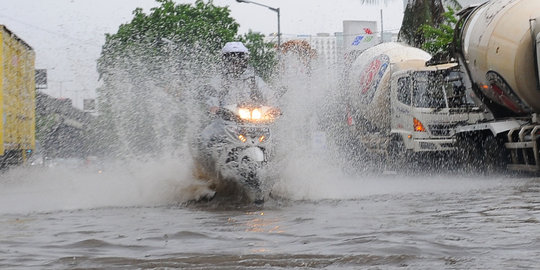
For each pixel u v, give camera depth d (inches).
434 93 1120.8
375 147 1248.2
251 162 497.4
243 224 379.6
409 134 1136.8
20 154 1130.7
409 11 1729.8
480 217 390.6
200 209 479.8
